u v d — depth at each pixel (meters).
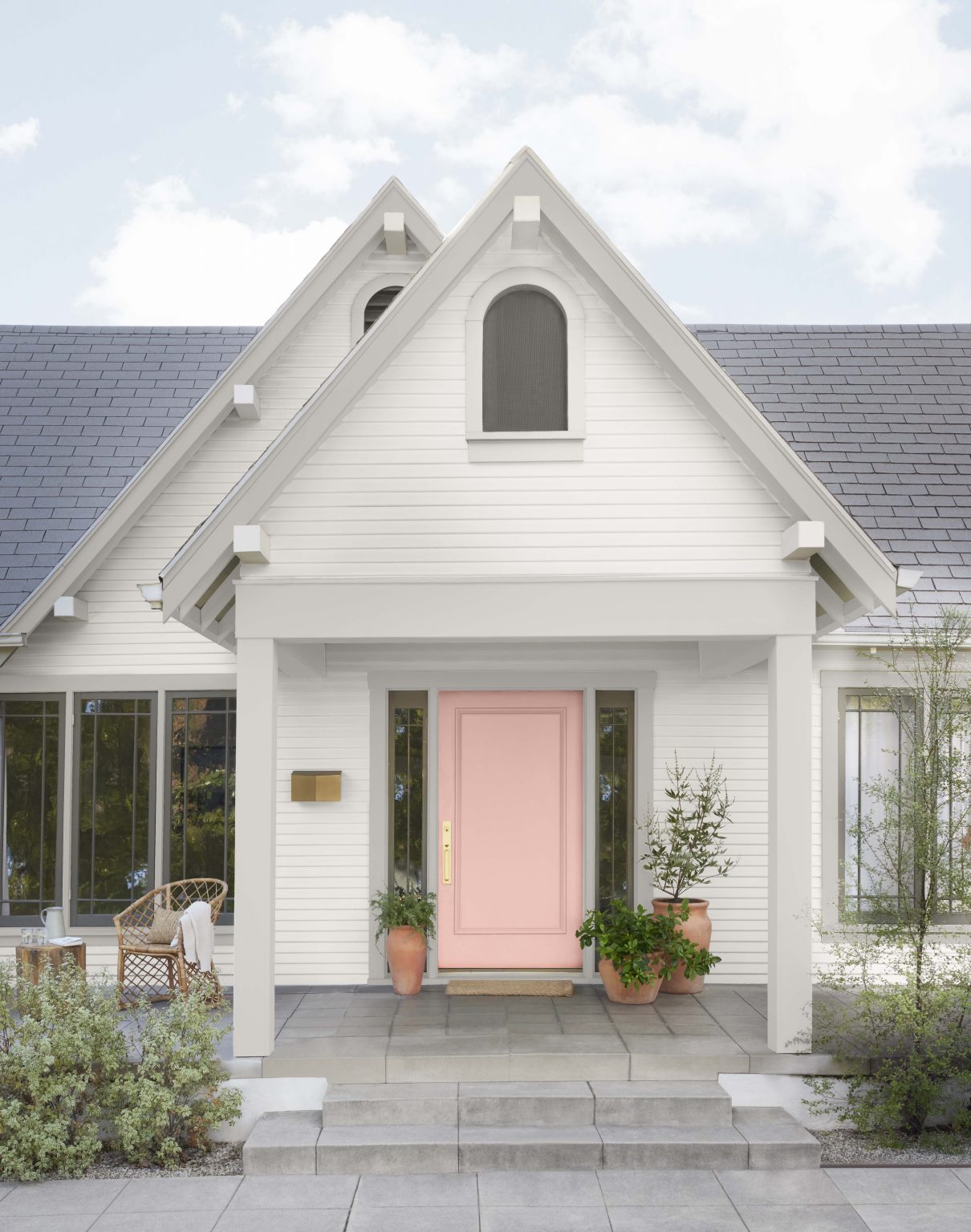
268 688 7.69
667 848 9.81
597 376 7.94
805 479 7.57
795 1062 7.57
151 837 10.12
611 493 7.87
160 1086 7.25
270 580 7.71
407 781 9.97
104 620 10.21
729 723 9.91
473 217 7.70
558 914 9.84
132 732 10.21
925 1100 7.28
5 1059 7.32
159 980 9.45
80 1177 7.03
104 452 11.24
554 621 7.77
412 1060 7.55
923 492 10.95
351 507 7.82
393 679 9.90
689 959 8.81
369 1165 6.96
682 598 7.80
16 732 10.22
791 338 12.81
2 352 12.41
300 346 10.54
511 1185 6.77
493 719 9.94
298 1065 7.54
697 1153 6.99
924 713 9.39
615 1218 6.34
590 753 9.85
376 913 9.81
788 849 7.71
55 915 9.34
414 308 7.75
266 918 7.62
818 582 8.10
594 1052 7.62
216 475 10.38
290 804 9.91
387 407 7.89
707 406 7.74
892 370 12.41
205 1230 6.23
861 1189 6.73
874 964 9.37
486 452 7.88
